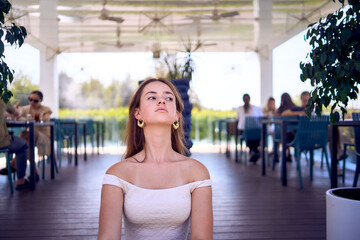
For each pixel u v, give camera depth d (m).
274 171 5.38
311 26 1.73
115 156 7.61
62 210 3.05
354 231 1.52
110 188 1.05
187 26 7.60
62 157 7.35
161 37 8.61
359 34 1.54
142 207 1.03
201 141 10.62
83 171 5.39
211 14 6.71
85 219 2.77
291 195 3.61
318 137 4.19
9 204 3.28
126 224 1.11
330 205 1.63
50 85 9.26
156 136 1.12
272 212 2.93
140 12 6.55
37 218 2.80
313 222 2.62
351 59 1.51
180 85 3.77
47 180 4.60
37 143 4.59
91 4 5.98
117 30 7.80
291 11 6.43
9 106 3.99
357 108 4.34
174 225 1.07
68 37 8.27
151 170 1.08
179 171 1.09
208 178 1.10
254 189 3.95
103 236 1.01
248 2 5.97
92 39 8.59
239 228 2.49
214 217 2.78
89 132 7.90
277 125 5.37
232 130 7.45
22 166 3.96
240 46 9.58
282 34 8.24
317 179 4.58
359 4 1.53
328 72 1.58
